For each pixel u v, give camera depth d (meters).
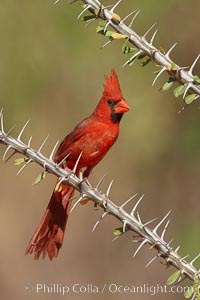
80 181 6.02
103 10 5.98
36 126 14.20
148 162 14.88
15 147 5.92
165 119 14.66
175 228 14.82
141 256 15.06
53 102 14.14
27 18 13.80
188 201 15.03
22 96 14.01
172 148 14.84
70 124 14.25
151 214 15.06
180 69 5.87
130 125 14.57
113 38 5.94
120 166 14.85
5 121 14.09
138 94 14.31
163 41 14.38
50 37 13.82
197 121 14.77
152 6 14.09
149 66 14.09
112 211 5.91
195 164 14.95
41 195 14.95
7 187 14.92
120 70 14.02
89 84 14.09
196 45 14.48
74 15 13.71
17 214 14.94
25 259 14.98
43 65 13.91
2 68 13.88
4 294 14.94
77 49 13.84
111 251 15.12
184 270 5.78
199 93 5.86
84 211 15.23
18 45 13.83
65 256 15.12
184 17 14.28
